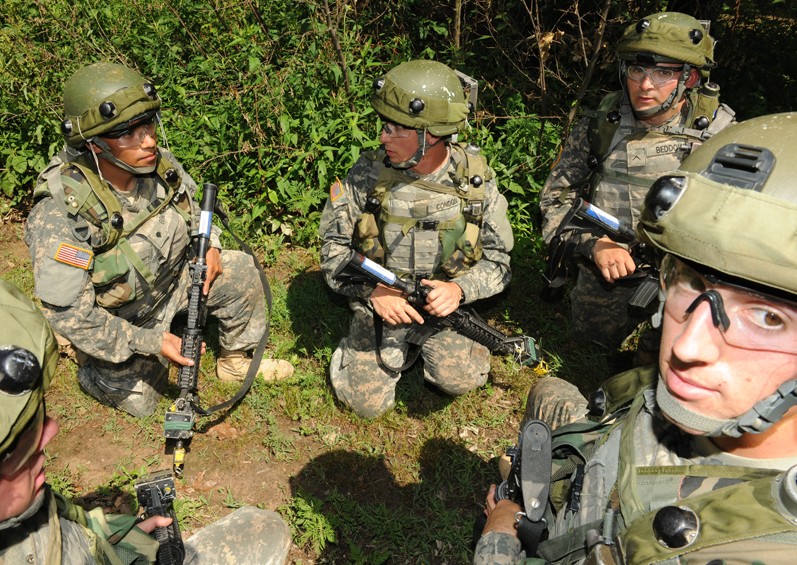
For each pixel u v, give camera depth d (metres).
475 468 3.71
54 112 5.23
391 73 3.10
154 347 3.34
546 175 5.20
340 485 3.59
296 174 5.09
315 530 3.29
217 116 5.20
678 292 1.14
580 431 1.55
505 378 4.25
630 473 1.28
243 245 3.71
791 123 1.07
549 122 5.61
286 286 4.73
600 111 3.77
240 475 3.60
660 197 1.09
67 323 3.13
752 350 1.05
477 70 6.26
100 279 3.16
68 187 3.04
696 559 1.03
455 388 3.88
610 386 1.56
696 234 1.03
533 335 4.56
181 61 6.06
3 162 5.49
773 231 0.97
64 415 3.81
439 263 3.39
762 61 6.47
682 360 1.08
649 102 3.46
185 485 3.53
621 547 1.17
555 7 6.41
